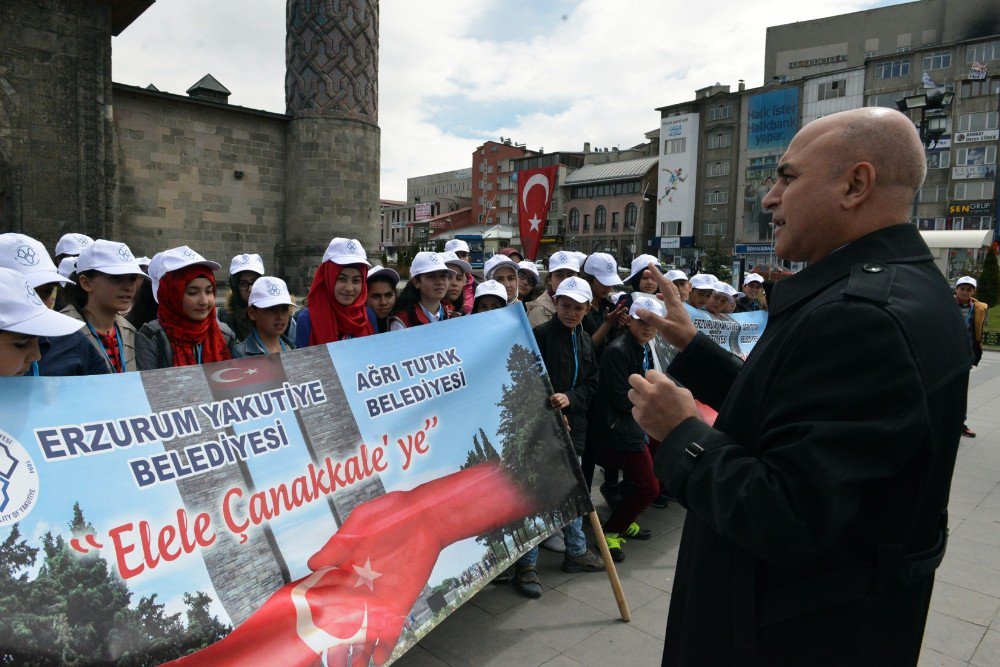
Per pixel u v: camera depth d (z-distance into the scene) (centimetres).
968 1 5041
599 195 6675
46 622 169
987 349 1852
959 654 324
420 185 11931
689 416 137
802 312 127
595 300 575
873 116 130
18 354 190
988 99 4356
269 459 231
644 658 315
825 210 132
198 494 208
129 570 188
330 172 2203
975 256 3250
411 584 259
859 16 5462
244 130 2166
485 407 323
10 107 1616
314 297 411
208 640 196
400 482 273
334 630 226
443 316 522
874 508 120
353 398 268
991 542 468
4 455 172
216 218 2123
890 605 123
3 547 167
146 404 206
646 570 420
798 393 117
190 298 337
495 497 308
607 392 441
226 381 229
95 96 1736
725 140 5538
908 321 112
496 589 389
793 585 126
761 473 115
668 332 185
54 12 1664
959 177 4478
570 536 415
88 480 186
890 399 109
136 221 1966
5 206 1623
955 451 124
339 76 2191
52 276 303
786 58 5828
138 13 1831
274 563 220
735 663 134
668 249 5906
